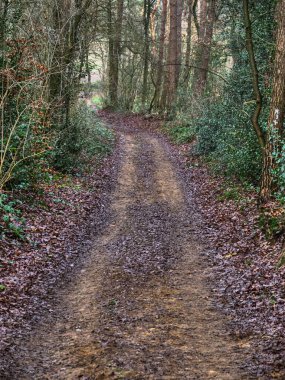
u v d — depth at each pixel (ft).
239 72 65.05
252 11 62.85
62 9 60.70
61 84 56.24
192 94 93.30
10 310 25.03
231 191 52.54
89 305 27.07
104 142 87.40
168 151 87.35
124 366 19.20
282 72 40.42
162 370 18.95
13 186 44.86
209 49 90.63
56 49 55.67
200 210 51.16
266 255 33.35
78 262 35.32
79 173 63.16
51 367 19.53
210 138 76.13
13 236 36.09
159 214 50.34
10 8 50.39
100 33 83.05
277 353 19.99
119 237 41.98
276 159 40.60
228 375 18.53
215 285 30.50
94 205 51.75
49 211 45.03
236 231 40.63
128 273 32.71
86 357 20.22
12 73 42.22
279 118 40.73
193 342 22.07
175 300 27.94
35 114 46.03
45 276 31.24
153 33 159.12
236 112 64.18
